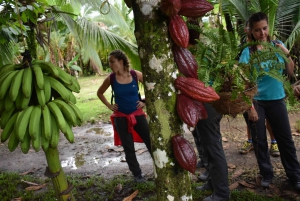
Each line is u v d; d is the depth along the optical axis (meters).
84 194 3.54
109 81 3.56
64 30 4.80
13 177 4.07
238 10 5.63
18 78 1.76
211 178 2.97
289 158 3.11
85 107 8.48
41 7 2.63
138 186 3.57
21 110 1.81
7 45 3.43
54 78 1.90
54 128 1.81
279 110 2.98
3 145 5.64
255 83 1.95
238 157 4.21
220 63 1.85
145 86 1.49
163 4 1.33
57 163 1.87
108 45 4.89
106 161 4.60
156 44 1.42
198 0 1.44
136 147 5.09
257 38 2.78
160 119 1.46
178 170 1.50
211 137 2.81
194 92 1.42
